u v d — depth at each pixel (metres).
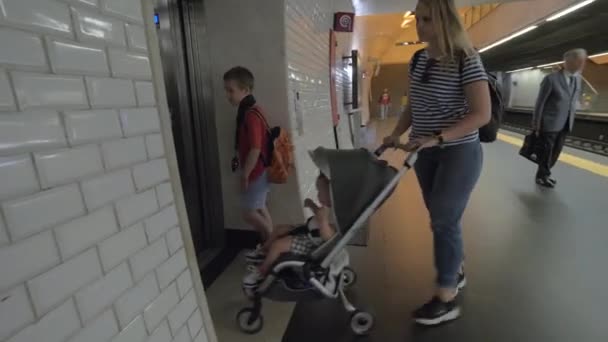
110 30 0.83
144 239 0.93
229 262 2.48
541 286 2.08
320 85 3.55
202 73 2.36
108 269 0.80
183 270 1.10
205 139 2.44
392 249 2.65
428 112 1.67
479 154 1.65
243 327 1.75
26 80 0.63
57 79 0.69
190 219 2.37
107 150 0.81
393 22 8.79
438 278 1.76
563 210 3.30
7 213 0.59
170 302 1.02
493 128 1.66
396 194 4.09
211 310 1.94
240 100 2.12
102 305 0.78
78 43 0.74
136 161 0.91
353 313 1.71
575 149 6.47
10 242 0.59
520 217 3.16
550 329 1.73
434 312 1.75
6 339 0.58
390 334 1.73
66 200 0.70
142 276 0.91
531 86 13.51
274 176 2.21
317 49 3.40
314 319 1.85
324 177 1.61
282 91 2.38
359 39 9.03
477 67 1.48
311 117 3.16
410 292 2.07
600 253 2.46
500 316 1.83
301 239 1.60
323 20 3.64
